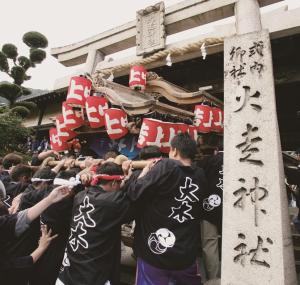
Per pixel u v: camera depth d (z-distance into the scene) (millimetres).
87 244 2438
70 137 6203
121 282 4418
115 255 2605
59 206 3004
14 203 3391
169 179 2559
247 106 2953
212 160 3832
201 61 6988
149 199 2578
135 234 2689
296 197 4977
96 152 6535
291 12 5219
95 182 2711
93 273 2357
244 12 5426
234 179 2867
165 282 2408
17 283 2529
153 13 7137
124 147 5906
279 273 2494
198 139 5051
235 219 2777
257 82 2949
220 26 6121
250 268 2625
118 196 2545
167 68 7391
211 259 3850
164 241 2447
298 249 4438
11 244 2934
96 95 5516
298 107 8359
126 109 4891
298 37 5422
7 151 11758
